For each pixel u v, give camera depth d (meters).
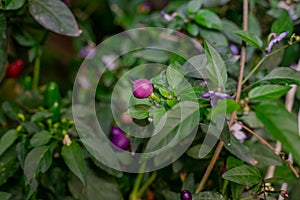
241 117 0.53
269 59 0.56
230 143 0.48
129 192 0.63
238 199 0.49
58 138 0.56
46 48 0.88
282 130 0.47
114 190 0.57
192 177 0.54
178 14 0.61
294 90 0.56
